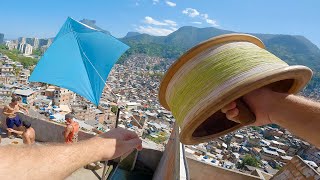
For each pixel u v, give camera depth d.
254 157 76.12
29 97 85.50
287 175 9.34
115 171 9.09
